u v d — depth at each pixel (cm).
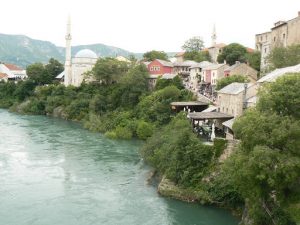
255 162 3203
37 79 16512
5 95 16650
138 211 4491
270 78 5828
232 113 6731
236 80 8581
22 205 4600
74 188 5269
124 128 9238
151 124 9106
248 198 3762
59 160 6744
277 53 7869
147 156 6581
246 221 3953
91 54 15788
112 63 13300
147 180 5666
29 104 14012
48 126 10588
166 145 5997
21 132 9444
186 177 5012
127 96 11325
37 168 6194
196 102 8700
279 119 3416
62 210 4484
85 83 14075
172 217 4328
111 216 4341
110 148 7794
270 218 3600
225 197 4594
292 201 3412
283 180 3269
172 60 16850
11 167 6212
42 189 5191
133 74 11481
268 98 3603
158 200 4841
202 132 6588
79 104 12231
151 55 15838
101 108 11662
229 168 3741
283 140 3284
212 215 4394
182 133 5372
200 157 5050
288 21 8500
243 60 12138
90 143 8269
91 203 4725
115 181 5619
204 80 11375
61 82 16425
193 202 4756
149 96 10281
